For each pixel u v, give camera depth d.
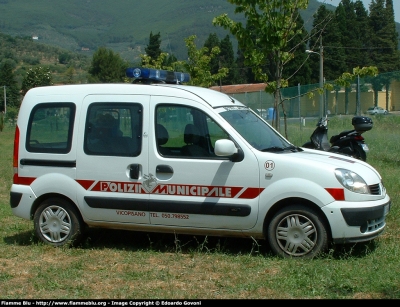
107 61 62.75
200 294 5.59
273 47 10.98
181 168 6.79
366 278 5.85
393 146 15.17
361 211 6.33
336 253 6.74
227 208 6.63
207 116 6.86
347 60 51.16
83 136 7.23
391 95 16.83
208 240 7.61
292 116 22.44
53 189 7.34
